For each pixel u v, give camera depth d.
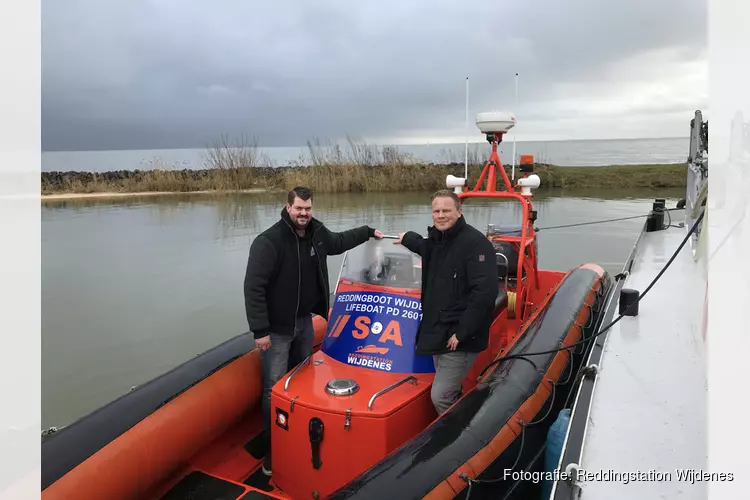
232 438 3.36
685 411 2.25
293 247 3.10
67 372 5.08
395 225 10.98
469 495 2.24
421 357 2.99
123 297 7.29
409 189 18.39
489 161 3.87
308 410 2.64
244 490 2.84
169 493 2.86
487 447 2.43
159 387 2.99
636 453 2.00
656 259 4.77
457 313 2.77
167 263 9.15
